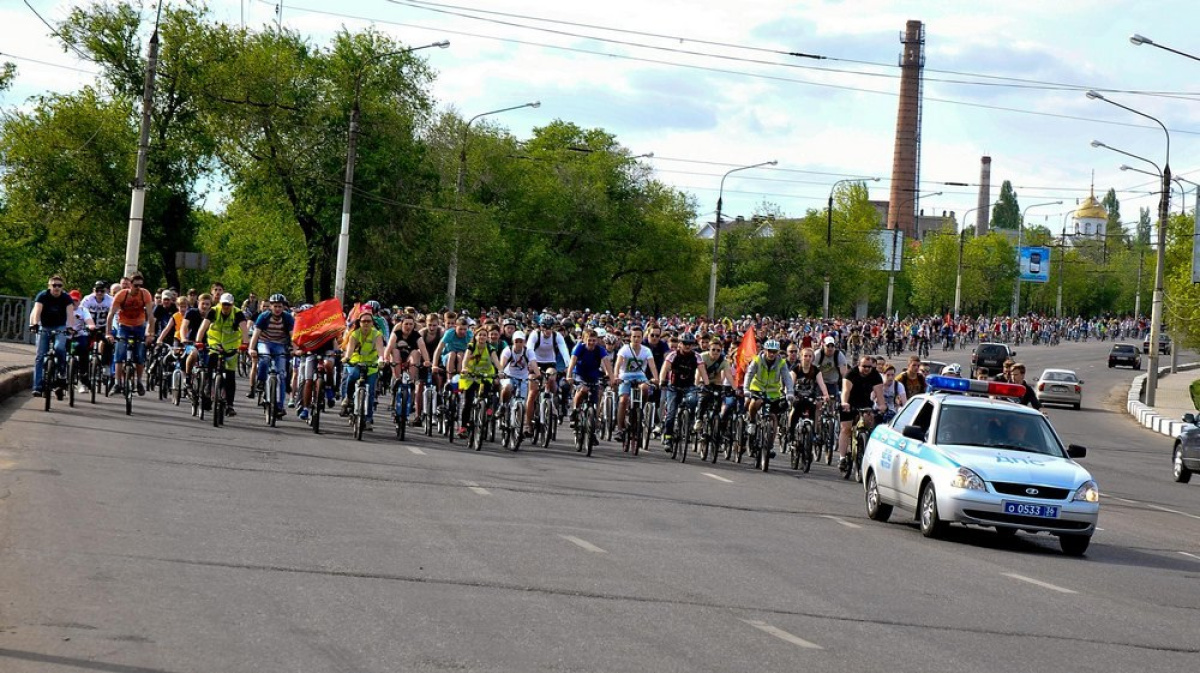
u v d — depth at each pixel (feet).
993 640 29.71
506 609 29.48
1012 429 51.26
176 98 200.64
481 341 72.13
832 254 358.64
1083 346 395.34
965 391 56.44
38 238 203.31
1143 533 58.70
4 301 130.21
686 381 76.84
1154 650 29.86
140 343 76.07
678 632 28.17
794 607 32.24
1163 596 38.73
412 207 202.39
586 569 35.81
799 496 61.77
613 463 70.59
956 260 445.78
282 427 74.08
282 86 197.47
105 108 197.16
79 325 78.23
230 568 32.27
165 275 206.80
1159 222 169.48
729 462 78.07
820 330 250.57
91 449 55.62
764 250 362.53
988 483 47.21
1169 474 105.19
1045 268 435.94
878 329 293.64
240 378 122.62
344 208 151.64
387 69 207.10
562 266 285.02
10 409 71.20
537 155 304.30
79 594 28.22
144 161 122.52
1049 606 35.14
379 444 69.46
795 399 76.64
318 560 34.24
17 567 30.66
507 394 73.41
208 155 199.72
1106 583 40.78
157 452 56.59
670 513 50.49
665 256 314.14
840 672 25.32
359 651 24.61
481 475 58.49
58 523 37.09
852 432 74.69
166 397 87.10
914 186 552.41
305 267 207.62
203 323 73.36
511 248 270.26
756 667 25.27
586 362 75.41
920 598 34.96
